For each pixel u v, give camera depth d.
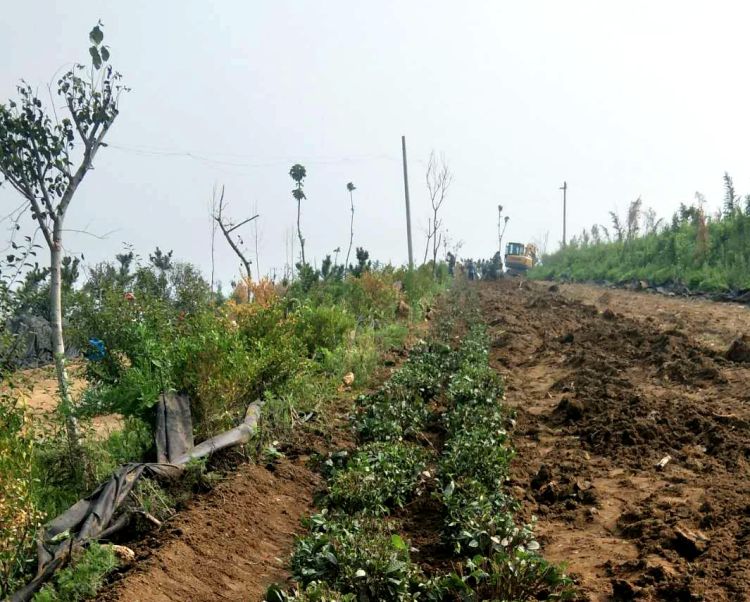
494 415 9.95
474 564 5.45
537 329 20.39
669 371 12.54
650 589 5.39
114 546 5.70
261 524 6.77
